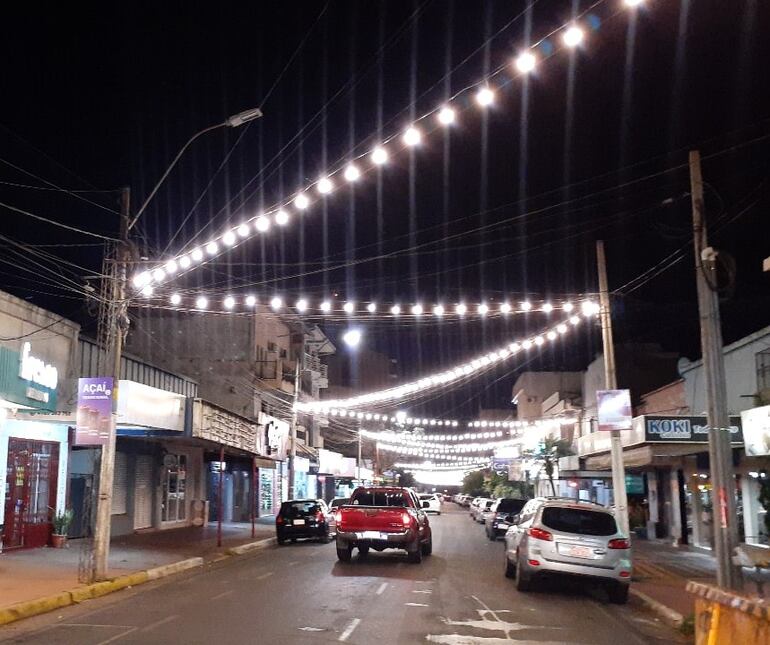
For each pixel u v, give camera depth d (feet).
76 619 39.86
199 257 51.65
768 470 55.31
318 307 67.62
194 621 39.17
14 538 66.90
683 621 39.68
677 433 72.13
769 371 69.92
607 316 66.54
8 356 53.98
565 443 132.67
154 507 101.14
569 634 37.99
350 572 62.75
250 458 124.26
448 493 533.14
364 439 234.38
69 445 75.92
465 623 39.78
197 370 138.62
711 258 41.63
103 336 67.26
